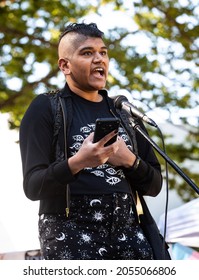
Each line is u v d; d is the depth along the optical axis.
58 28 12.43
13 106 11.91
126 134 3.41
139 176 3.29
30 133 3.24
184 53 12.61
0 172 7.47
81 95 3.39
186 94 12.53
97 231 3.11
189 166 11.71
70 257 3.06
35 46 12.24
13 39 12.27
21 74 12.16
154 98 12.38
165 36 12.50
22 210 7.28
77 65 3.34
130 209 3.24
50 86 12.06
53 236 3.10
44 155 3.20
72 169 2.99
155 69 12.45
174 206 10.52
